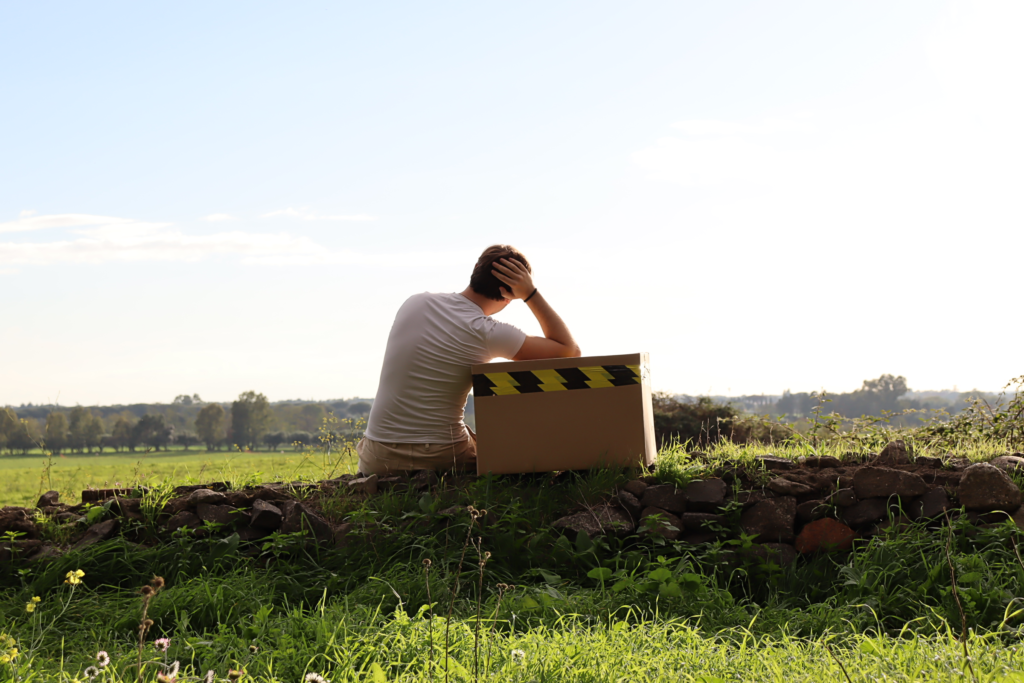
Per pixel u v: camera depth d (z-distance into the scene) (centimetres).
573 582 358
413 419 430
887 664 236
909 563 338
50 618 312
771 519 383
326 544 382
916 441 501
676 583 324
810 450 486
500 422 407
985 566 321
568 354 433
